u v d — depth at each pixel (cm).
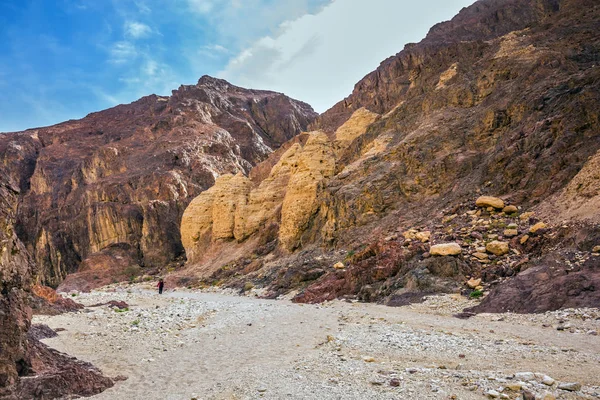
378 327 1692
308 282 3397
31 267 1149
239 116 14275
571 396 838
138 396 1079
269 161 7888
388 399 895
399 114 5041
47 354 1239
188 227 6812
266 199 6231
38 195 10831
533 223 2541
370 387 982
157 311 2470
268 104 15325
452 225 2958
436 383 971
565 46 4191
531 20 6619
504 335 1441
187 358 1452
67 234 9025
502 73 4266
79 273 7438
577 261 1912
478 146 3856
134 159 10238
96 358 1467
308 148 5244
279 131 14338
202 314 2341
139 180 8994
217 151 10588
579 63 3850
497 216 2842
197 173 9331
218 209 6456
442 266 2412
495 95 4112
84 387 1112
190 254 6712
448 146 4006
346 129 5841
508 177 3138
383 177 4112
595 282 1692
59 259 8756
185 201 8538
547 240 2261
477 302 2008
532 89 3753
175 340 1742
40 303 2334
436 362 1170
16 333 1019
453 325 1662
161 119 11981
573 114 3038
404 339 1445
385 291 2517
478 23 7200
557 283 1780
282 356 1381
